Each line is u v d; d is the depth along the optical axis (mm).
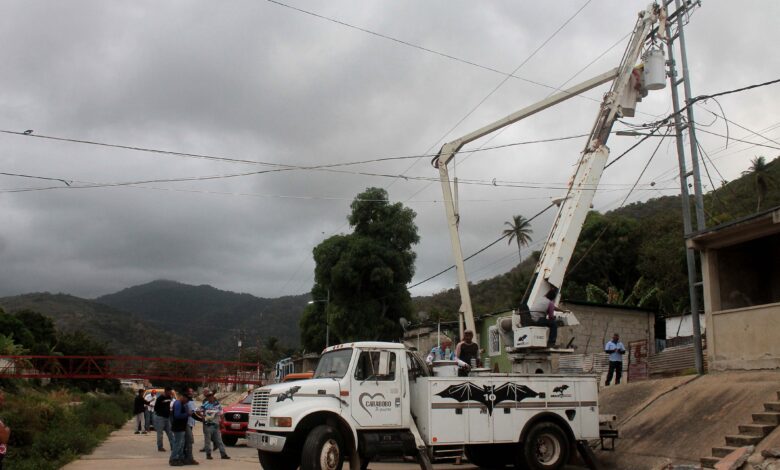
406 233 43250
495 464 15664
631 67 17641
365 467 13211
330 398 12797
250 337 164000
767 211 15875
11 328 59594
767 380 15117
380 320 42438
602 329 32844
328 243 43594
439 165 18703
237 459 17734
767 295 18609
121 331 162000
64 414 20328
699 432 14406
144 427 27203
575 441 14469
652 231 54031
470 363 15641
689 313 33406
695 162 18719
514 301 58594
